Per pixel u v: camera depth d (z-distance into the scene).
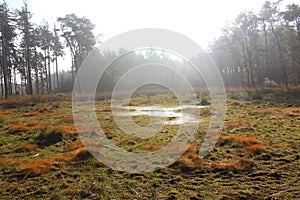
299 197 4.32
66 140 8.62
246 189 4.75
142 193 4.79
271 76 37.88
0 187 5.18
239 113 13.61
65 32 33.84
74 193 4.79
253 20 33.19
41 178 5.55
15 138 9.04
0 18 27.11
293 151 6.70
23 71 35.94
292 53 32.06
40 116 14.26
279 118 11.55
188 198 4.51
